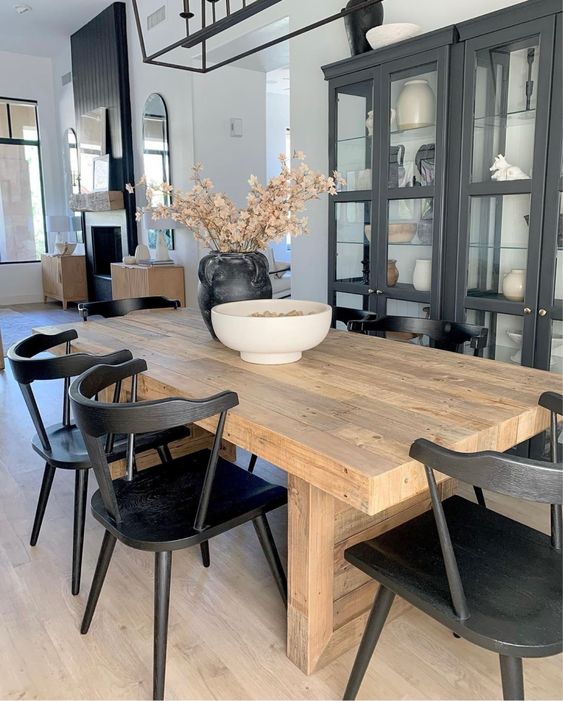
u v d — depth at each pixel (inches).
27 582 81.1
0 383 181.2
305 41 159.0
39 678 64.1
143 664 66.0
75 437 85.0
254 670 64.8
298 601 63.4
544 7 95.9
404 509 72.5
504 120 107.0
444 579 52.6
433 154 119.0
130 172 269.4
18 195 344.2
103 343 94.7
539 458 104.1
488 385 70.4
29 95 339.6
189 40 86.1
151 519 63.4
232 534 93.4
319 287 166.6
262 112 241.3
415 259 126.9
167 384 70.7
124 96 262.7
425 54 115.5
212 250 95.4
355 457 49.3
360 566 56.1
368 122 132.6
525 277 106.1
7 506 102.9
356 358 84.0
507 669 46.8
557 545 57.2
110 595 78.2
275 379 72.8
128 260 254.8
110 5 257.1
